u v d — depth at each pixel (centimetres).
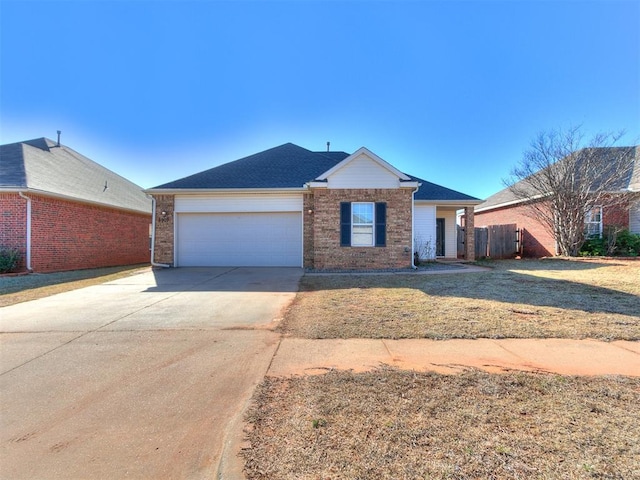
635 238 1557
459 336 482
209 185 1426
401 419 268
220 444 250
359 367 381
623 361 391
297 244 1402
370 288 854
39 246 1307
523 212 1898
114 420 286
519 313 596
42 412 300
